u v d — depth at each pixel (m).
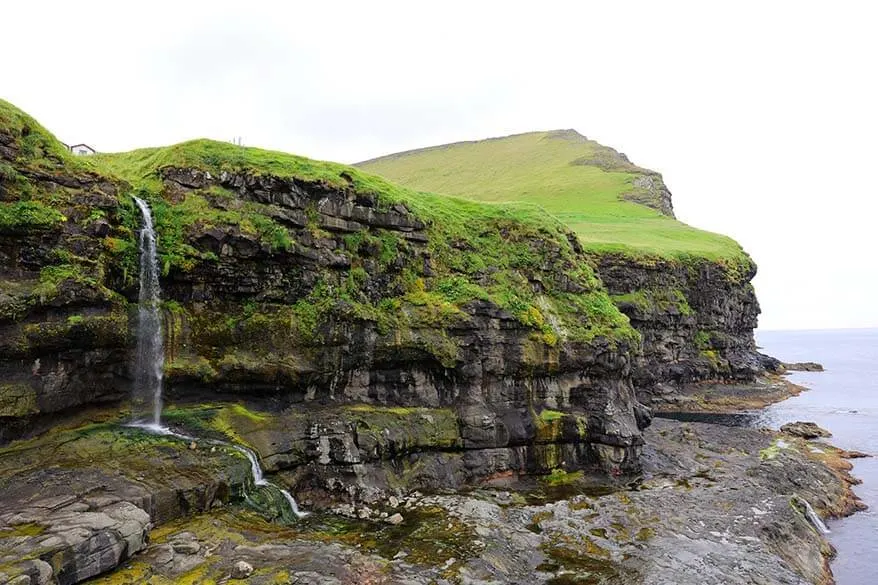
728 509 31.92
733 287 85.81
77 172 28.39
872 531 33.56
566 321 41.31
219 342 31.86
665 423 56.53
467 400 36.72
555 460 37.75
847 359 177.62
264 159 35.53
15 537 18.27
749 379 81.94
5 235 24.73
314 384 33.47
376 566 21.56
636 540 27.11
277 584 19.34
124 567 19.31
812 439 54.28
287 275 33.75
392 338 35.38
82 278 26.77
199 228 31.83
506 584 22.00
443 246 41.16
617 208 113.62
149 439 27.06
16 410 24.09
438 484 33.34
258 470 28.25
